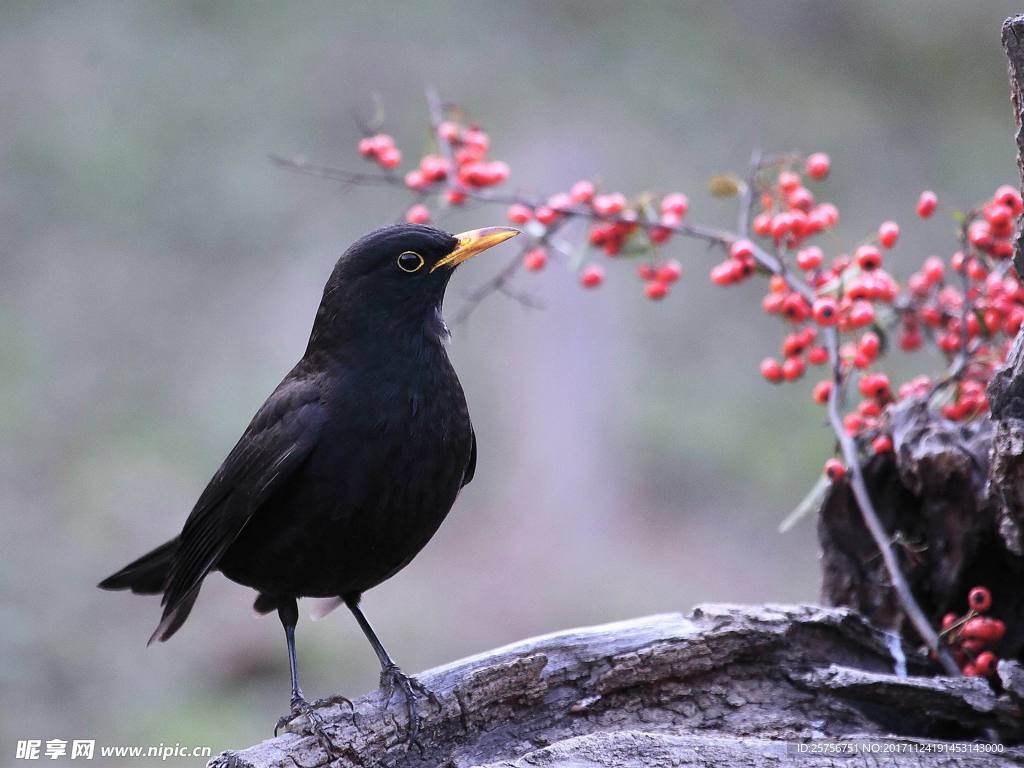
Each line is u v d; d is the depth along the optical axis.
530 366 17.62
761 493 16.73
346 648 13.76
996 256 5.84
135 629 13.65
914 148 19.06
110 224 18.92
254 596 14.16
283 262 18.86
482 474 17.17
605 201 6.31
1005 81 19.47
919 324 6.26
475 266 17.72
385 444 5.31
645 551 16.25
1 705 12.14
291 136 19.39
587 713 5.25
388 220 18.97
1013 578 5.80
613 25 20.09
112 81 19.78
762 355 18.11
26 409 16.89
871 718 5.34
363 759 4.96
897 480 6.04
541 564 15.97
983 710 5.17
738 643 5.39
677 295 18.50
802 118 18.98
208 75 19.84
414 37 19.94
